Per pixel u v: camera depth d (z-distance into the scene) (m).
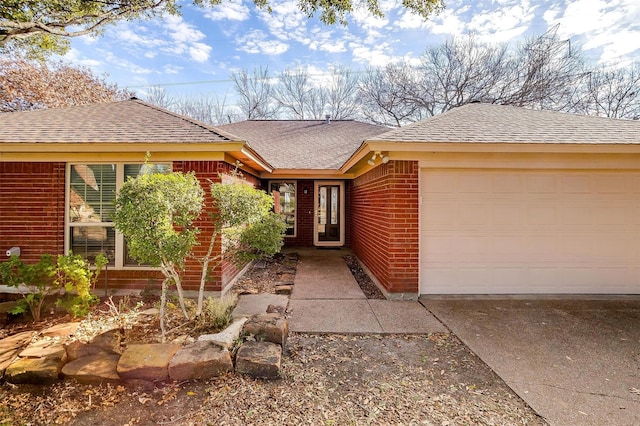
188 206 4.03
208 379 3.16
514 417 2.64
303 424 2.55
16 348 3.68
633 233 6.16
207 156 5.89
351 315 4.98
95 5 6.56
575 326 4.60
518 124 6.34
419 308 5.32
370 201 7.64
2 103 14.62
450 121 6.48
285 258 9.82
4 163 5.98
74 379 3.10
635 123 6.39
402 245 5.84
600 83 19.08
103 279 5.98
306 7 6.25
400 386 3.09
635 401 2.87
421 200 5.97
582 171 6.09
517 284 6.11
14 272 4.59
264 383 3.12
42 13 6.36
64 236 6.02
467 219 6.04
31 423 2.61
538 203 6.09
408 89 22.14
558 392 3.00
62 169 5.99
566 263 6.13
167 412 2.72
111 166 6.01
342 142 13.03
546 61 19.33
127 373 3.07
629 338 4.20
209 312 4.41
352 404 2.80
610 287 6.14
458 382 3.16
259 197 4.66
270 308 5.03
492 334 4.32
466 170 6.00
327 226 12.39
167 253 3.71
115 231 6.01
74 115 6.76
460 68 21.02
